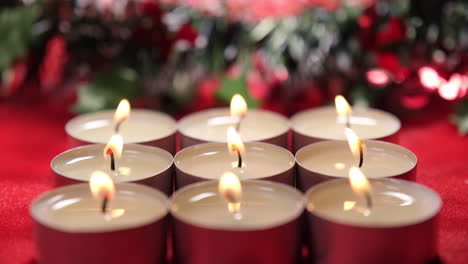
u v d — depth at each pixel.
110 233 0.34
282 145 0.42
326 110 0.46
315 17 0.50
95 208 0.37
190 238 0.35
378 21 0.49
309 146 0.41
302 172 0.39
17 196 0.42
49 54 0.50
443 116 0.51
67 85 0.52
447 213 0.40
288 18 0.50
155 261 0.35
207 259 0.34
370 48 0.50
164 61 0.50
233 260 0.34
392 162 0.40
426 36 0.51
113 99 0.50
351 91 0.51
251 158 0.41
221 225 0.35
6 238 0.38
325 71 0.50
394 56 0.50
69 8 0.50
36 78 0.54
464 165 0.45
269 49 0.50
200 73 0.50
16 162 0.46
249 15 0.50
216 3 0.50
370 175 0.39
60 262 0.34
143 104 0.52
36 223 0.35
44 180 0.44
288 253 0.35
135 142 0.42
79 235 0.34
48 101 0.53
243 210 0.37
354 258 0.35
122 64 0.50
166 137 0.42
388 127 0.45
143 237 0.34
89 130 0.45
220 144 0.41
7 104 0.53
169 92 0.51
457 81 0.50
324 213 0.36
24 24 0.50
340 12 0.49
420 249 0.35
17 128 0.50
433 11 0.50
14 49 0.50
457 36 0.51
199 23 0.50
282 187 0.37
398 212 0.36
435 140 0.48
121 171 0.40
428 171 0.44
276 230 0.34
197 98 0.51
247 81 0.50
